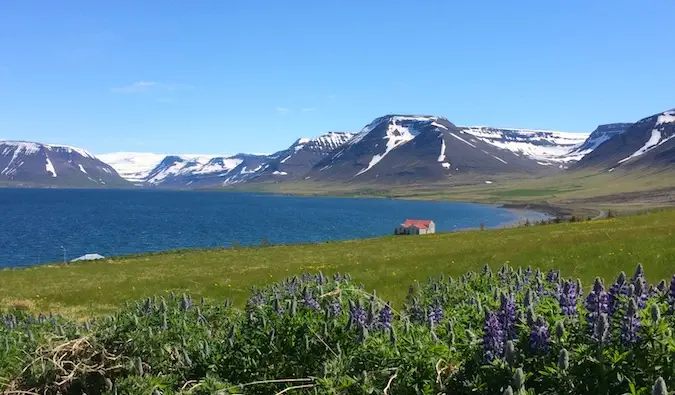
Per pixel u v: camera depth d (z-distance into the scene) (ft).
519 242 124.16
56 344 25.38
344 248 185.47
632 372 15.66
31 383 23.57
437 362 19.03
